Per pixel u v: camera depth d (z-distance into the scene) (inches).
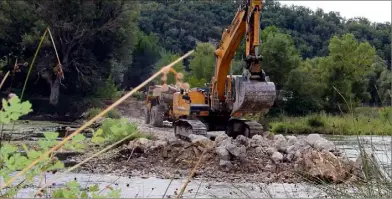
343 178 229.8
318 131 1433.3
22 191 109.3
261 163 547.2
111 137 99.0
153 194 373.1
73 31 1884.8
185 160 544.1
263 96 661.3
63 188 101.5
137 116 1609.3
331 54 2161.7
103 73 2103.8
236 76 746.2
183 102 832.9
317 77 2124.8
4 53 1852.9
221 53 797.2
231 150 543.8
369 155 223.9
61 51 1883.6
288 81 1919.3
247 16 705.6
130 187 416.2
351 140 242.7
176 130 871.1
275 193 360.2
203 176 498.0
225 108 800.9
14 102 76.5
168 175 495.8
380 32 1561.3
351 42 2148.1
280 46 1943.9
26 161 87.5
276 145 596.4
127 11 2003.0
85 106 1811.0
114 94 2037.4
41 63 1811.0
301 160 485.4
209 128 842.2
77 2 1839.3
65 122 1482.5
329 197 234.7
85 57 1974.7
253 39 684.7
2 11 1846.7
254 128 800.9
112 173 493.4
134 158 571.8
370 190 190.4
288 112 1895.9
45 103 1802.4
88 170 493.0
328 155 448.5
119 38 2055.9
